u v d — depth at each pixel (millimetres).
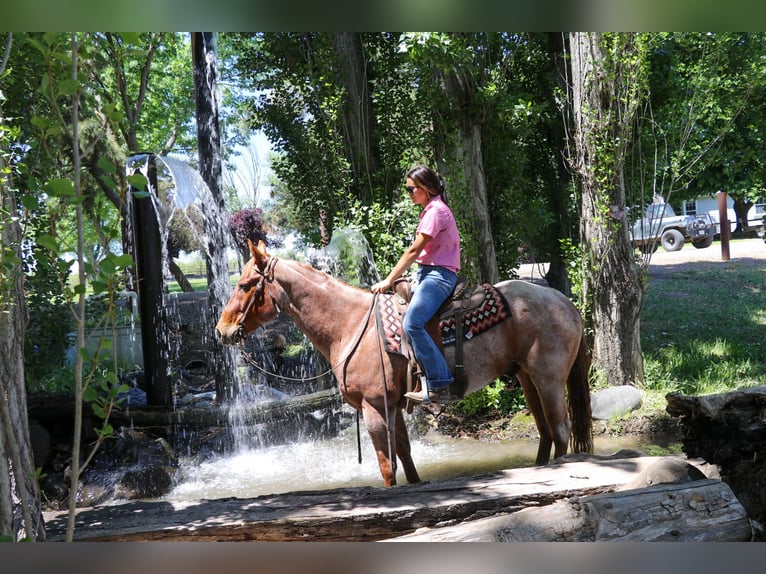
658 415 7141
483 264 8445
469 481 3949
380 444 4504
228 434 7211
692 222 23484
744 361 8820
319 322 4691
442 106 8156
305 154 8961
